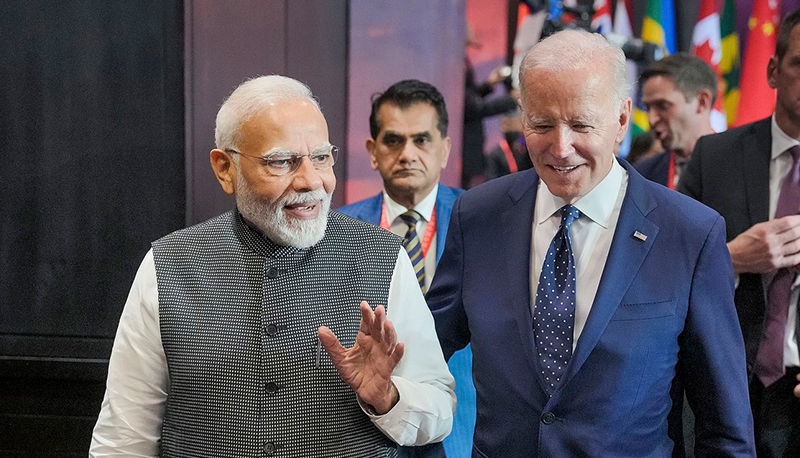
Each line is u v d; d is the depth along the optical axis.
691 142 2.86
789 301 2.13
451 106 3.08
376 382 1.52
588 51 1.51
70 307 2.78
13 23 2.70
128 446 1.65
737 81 3.47
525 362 1.63
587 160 1.52
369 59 2.93
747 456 1.61
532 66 1.51
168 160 2.73
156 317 1.65
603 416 1.57
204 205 2.77
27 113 2.73
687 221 1.61
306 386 1.59
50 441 2.80
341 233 1.72
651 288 1.58
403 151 2.38
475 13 3.21
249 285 1.63
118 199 2.74
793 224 2.06
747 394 1.63
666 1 3.41
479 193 1.80
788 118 2.17
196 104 2.73
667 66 2.85
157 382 1.67
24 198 2.76
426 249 2.41
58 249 2.77
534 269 1.69
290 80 1.64
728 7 3.46
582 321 1.62
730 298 1.61
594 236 1.65
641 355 1.56
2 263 2.78
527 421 1.63
